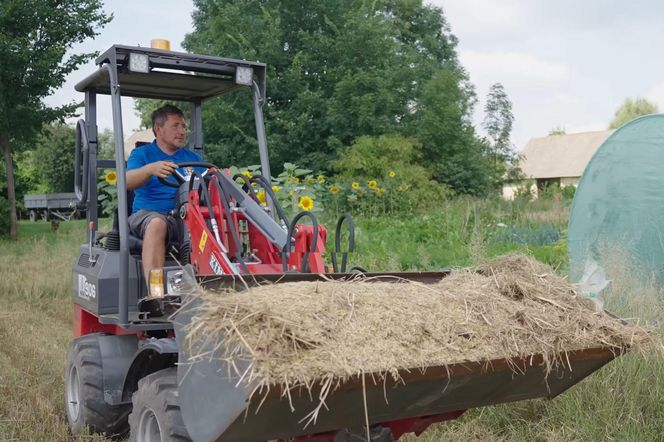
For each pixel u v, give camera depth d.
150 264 4.43
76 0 18.73
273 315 2.80
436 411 3.38
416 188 17.81
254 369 2.61
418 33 31.84
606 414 4.30
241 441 2.90
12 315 8.55
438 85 21.41
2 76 17.83
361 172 18.25
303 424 2.96
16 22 18.03
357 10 21.86
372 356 2.82
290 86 20.19
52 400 5.43
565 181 48.88
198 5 24.91
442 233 11.55
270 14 21.12
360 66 20.75
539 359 3.22
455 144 21.20
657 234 6.77
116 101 4.57
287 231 4.33
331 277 3.60
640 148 6.99
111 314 4.62
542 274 3.69
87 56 18.86
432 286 3.52
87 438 4.59
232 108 18.94
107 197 8.92
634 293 5.59
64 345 7.17
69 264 12.66
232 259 4.43
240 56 20.31
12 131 18.73
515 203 17.38
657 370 4.62
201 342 2.91
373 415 3.14
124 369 4.65
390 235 11.13
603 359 3.46
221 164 19.38
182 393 3.07
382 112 20.19
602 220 7.22
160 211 5.00
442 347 3.01
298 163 19.27
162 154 5.28
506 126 27.19
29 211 32.75
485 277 3.70
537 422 4.52
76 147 5.16
